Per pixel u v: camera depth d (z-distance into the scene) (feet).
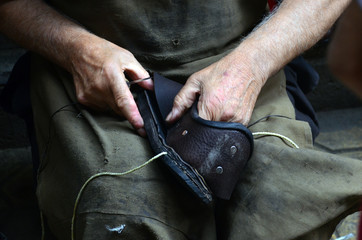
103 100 3.38
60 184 3.29
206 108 3.11
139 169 3.01
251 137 2.97
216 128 2.93
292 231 2.88
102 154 3.10
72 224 3.12
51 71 3.83
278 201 2.94
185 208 3.02
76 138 3.27
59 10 3.83
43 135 3.68
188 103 3.23
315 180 2.93
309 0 3.58
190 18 3.61
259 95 3.66
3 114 5.57
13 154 5.67
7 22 3.76
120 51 3.41
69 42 3.52
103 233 2.95
